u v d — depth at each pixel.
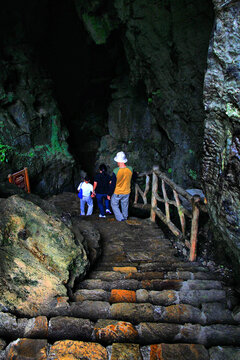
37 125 10.02
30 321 2.10
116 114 14.11
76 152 14.89
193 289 2.91
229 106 2.19
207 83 2.41
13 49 10.87
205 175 2.82
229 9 2.01
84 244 3.29
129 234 4.85
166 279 3.08
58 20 15.09
